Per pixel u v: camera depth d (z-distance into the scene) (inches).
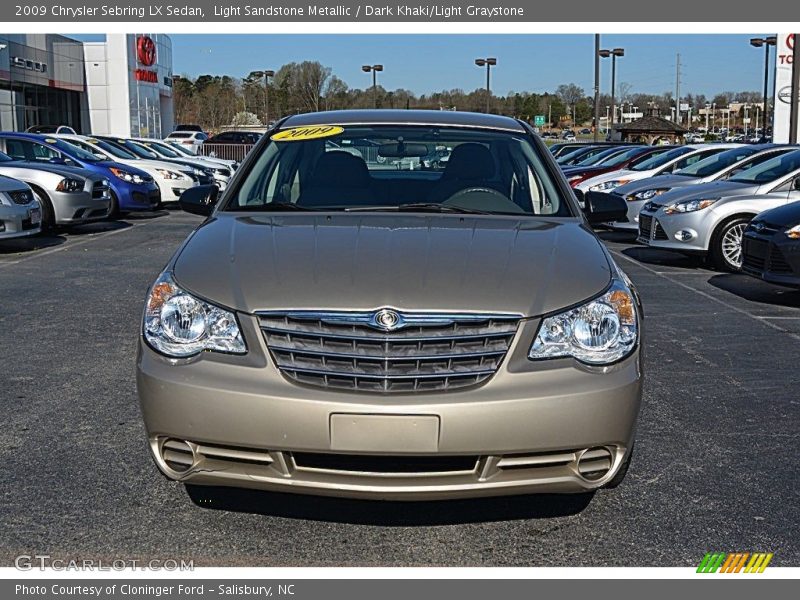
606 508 138.8
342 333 116.0
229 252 134.0
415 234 142.1
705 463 157.6
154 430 119.3
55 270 373.7
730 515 136.5
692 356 236.7
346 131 183.9
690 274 390.0
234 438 114.7
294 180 173.0
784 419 183.2
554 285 124.1
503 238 141.3
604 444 118.0
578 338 119.7
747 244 325.4
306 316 116.8
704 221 391.9
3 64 1365.7
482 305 118.0
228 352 118.3
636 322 126.4
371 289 119.6
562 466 118.5
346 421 112.4
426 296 118.6
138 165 688.4
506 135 186.1
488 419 112.9
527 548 126.6
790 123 894.4
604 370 119.2
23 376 209.5
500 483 115.6
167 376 118.0
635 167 641.0
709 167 494.9
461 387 115.3
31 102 1544.0
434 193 169.6
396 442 112.3
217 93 2620.6
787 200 387.5
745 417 184.2
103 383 203.8
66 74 1589.6
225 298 121.2
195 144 1509.6
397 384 115.0
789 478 151.0
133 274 364.2
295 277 123.6
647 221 422.0
